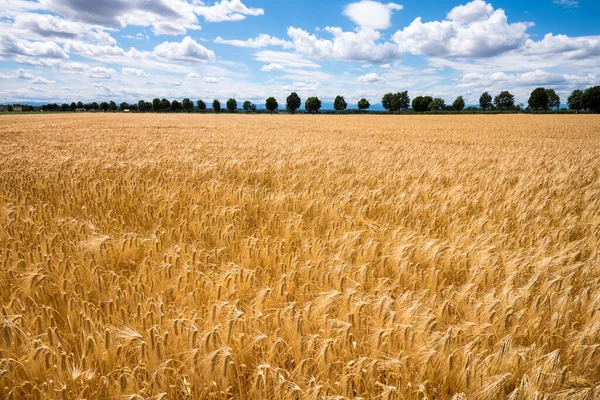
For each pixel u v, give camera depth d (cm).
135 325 278
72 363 241
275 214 570
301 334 269
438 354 246
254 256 419
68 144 1805
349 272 368
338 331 267
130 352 254
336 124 4378
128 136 2402
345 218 568
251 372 260
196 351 234
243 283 345
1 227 475
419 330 270
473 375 226
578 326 298
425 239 482
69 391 224
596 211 611
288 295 349
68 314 294
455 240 472
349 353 256
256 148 1631
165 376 237
